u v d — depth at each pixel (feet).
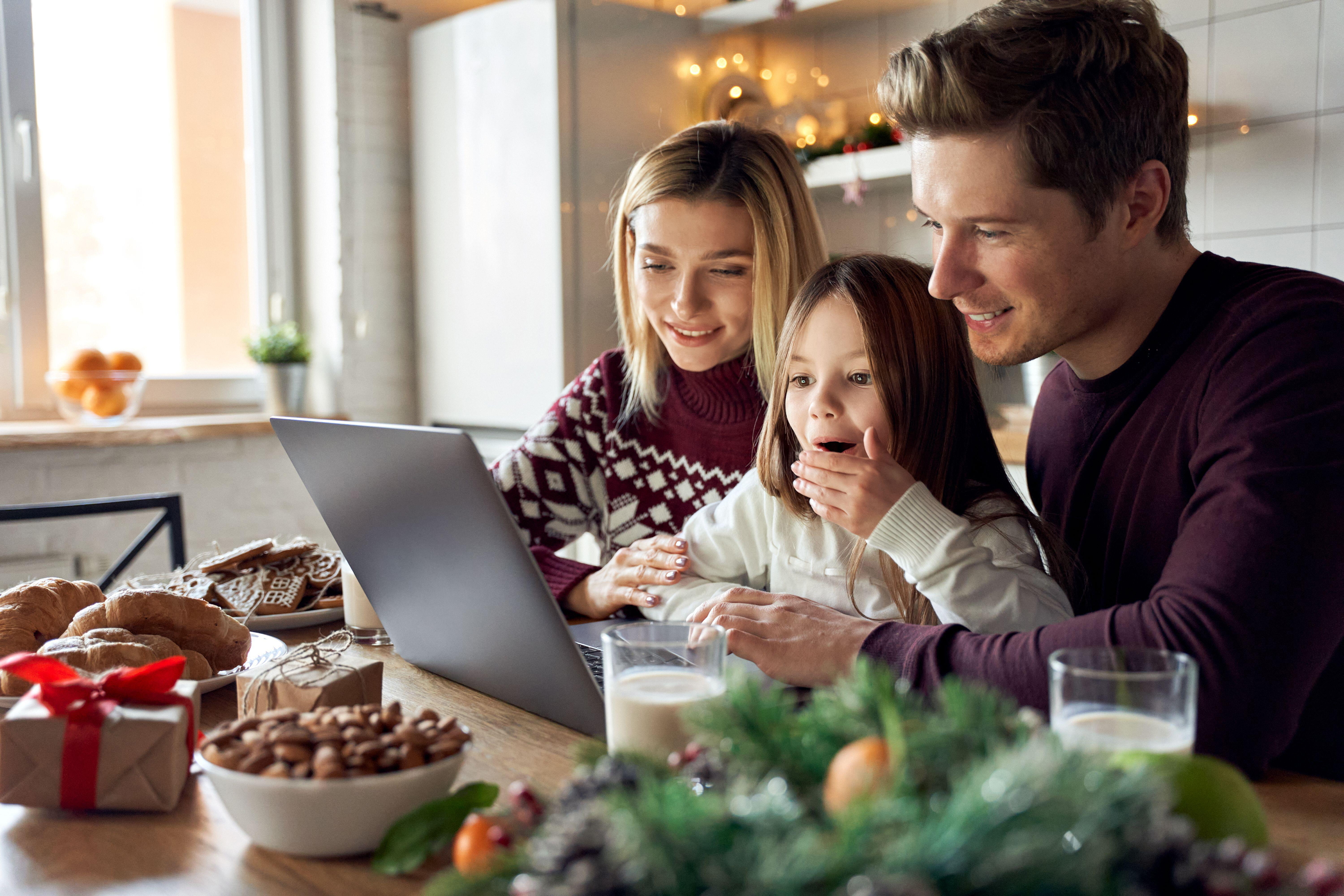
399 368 10.22
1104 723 1.65
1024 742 1.36
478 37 9.26
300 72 9.89
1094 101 2.71
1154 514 3.16
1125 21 2.82
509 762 2.44
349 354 9.84
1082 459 3.53
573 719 2.64
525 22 8.83
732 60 10.21
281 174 10.01
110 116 9.05
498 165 9.21
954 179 2.85
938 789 1.31
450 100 9.60
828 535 3.92
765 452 3.95
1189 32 8.02
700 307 4.47
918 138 2.93
